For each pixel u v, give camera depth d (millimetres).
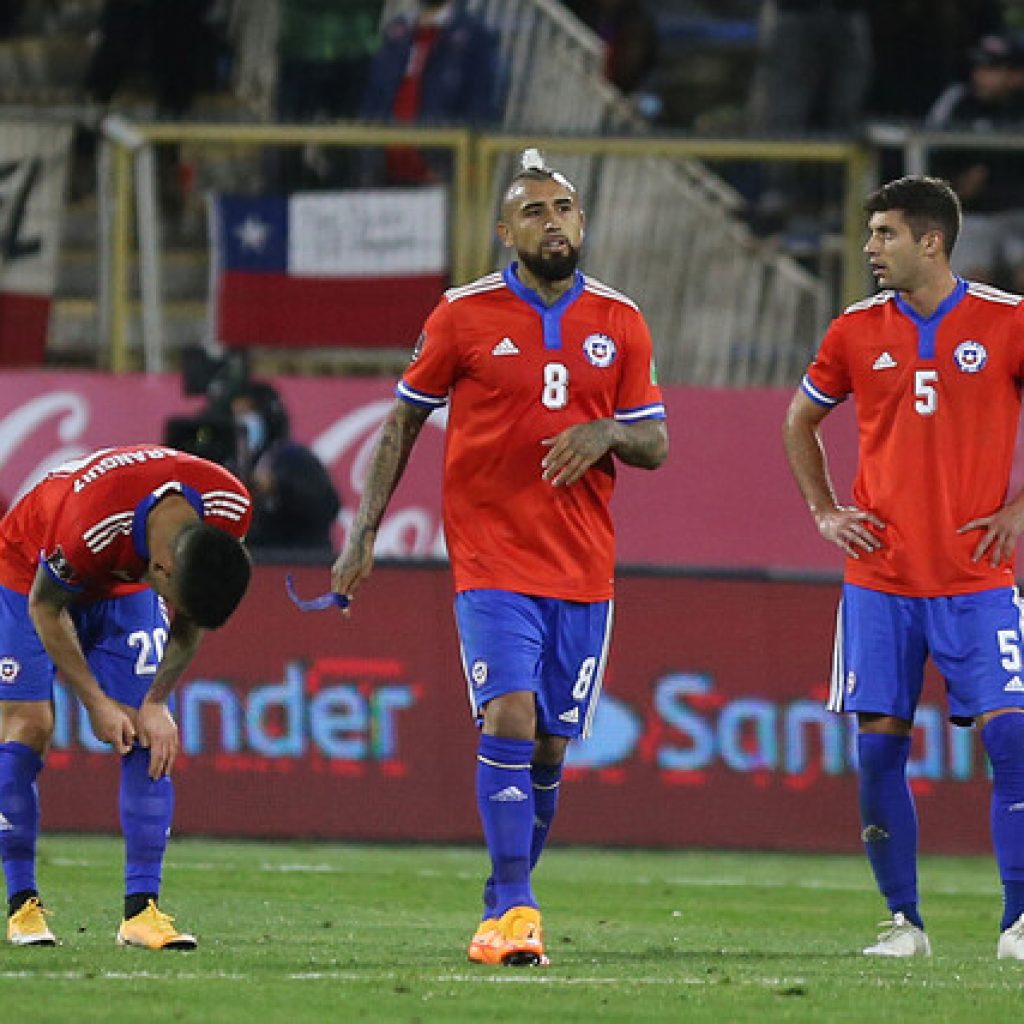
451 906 32438
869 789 26375
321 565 42125
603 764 41969
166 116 49250
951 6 57031
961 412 25859
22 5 57688
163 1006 19953
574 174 49031
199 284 49438
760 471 47344
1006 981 23062
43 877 34062
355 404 47312
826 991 21906
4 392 47750
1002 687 25766
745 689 41938
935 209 25812
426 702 41969
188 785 41750
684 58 63844
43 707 25031
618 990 21719
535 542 24641
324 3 56188
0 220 49438
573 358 24625
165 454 23422
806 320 50031
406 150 48688
